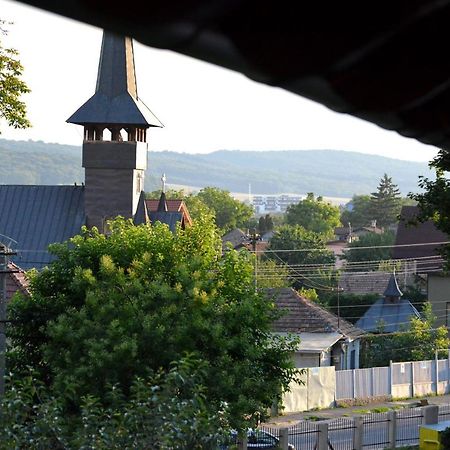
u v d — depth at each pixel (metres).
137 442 17.69
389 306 92.50
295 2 1.90
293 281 106.75
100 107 88.19
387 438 45.97
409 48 2.06
